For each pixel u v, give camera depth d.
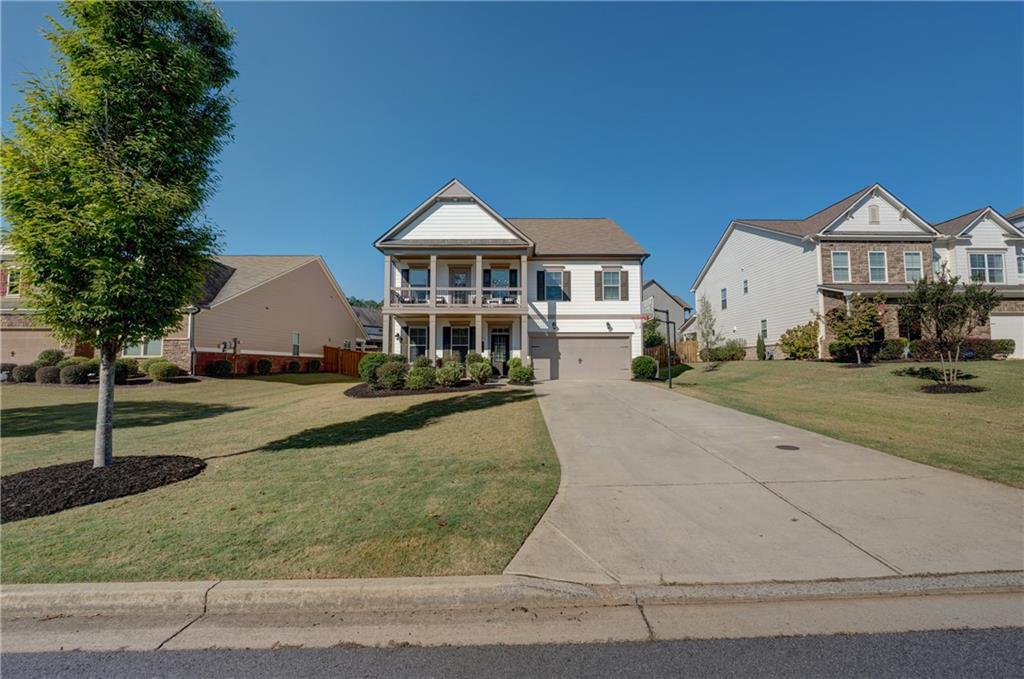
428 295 20.06
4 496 5.20
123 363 18.81
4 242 5.73
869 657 2.74
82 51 5.96
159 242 6.18
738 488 5.54
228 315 23.16
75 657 2.85
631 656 2.78
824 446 7.38
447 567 3.65
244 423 10.39
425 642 2.95
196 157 6.68
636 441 7.94
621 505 5.00
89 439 9.16
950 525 4.41
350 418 10.50
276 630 3.11
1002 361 18.00
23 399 15.27
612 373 20.11
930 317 13.24
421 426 9.34
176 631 3.12
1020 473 5.83
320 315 31.77
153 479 5.81
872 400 11.76
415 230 19.52
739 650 2.82
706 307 31.89
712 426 9.07
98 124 5.97
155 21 6.32
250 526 4.43
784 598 3.37
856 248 21.55
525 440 8.03
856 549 3.97
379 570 3.61
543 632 3.03
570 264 20.42
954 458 6.53
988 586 3.45
